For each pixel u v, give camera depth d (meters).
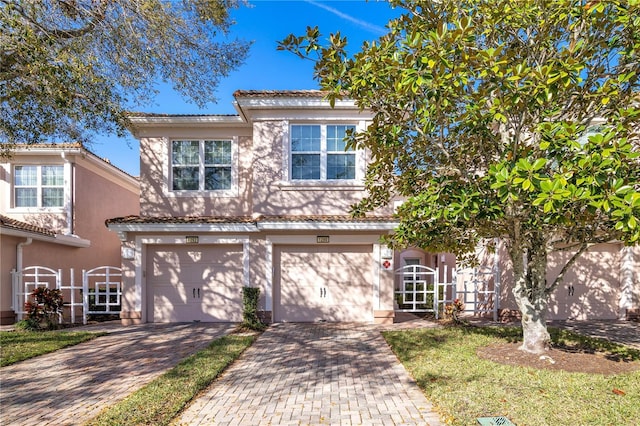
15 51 7.53
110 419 4.52
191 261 11.73
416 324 11.11
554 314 12.13
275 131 11.48
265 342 8.77
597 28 5.59
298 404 5.10
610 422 4.30
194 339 9.16
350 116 11.41
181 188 12.34
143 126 12.15
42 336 9.34
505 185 4.58
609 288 12.22
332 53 5.76
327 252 11.55
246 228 11.12
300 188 11.40
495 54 4.92
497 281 12.19
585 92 6.06
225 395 5.45
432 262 18.14
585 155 4.66
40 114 9.59
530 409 4.63
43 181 15.00
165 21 9.12
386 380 6.04
